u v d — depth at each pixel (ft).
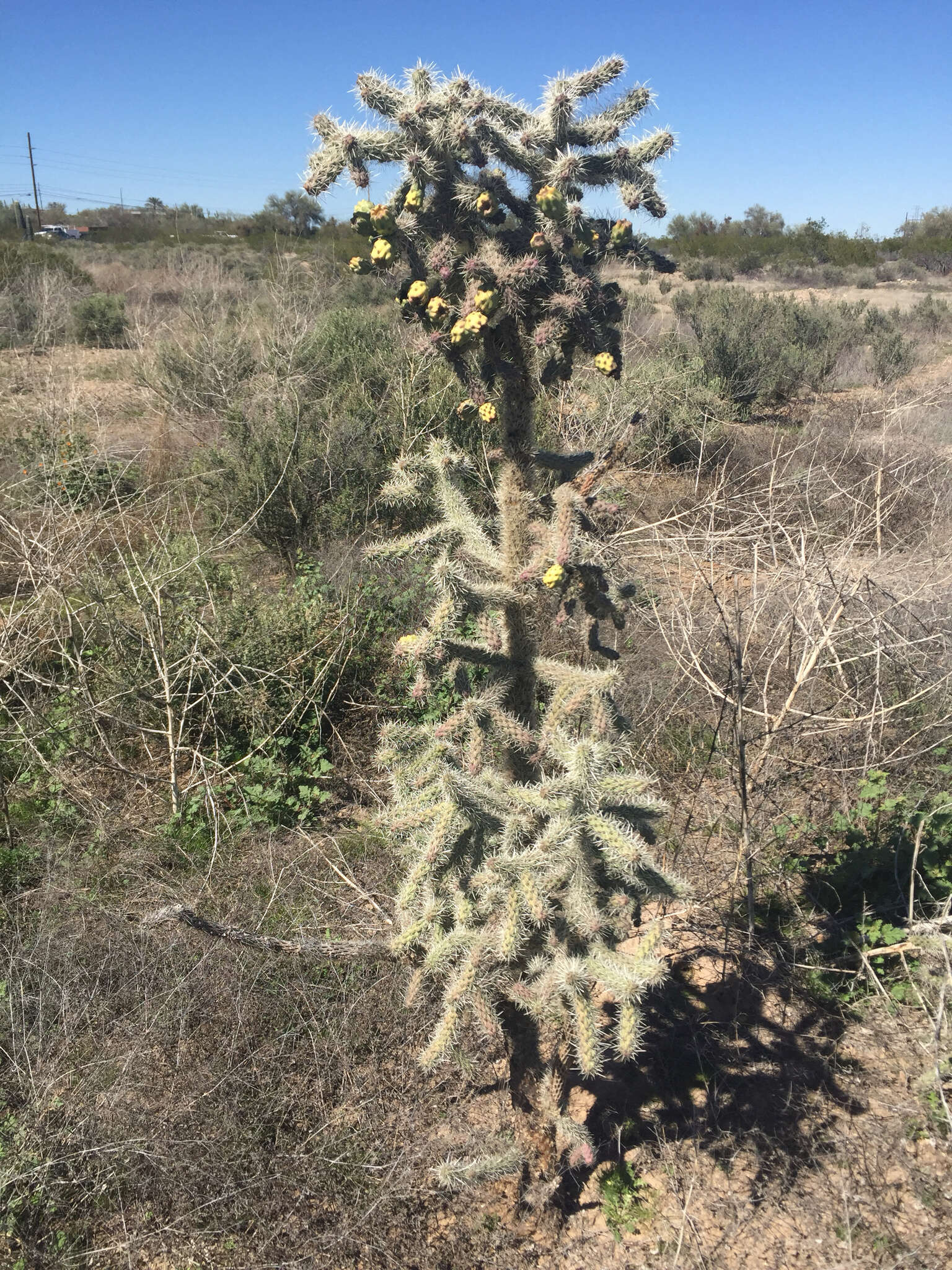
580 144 5.55
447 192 5.43
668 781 12.04
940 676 12.26
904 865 9.86
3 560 16.56
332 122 5.47
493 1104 7.82
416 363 23.75
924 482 19.02
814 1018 8.75
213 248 92.84
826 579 12.55
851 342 51.34
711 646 13.57
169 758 13.35
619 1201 7.00
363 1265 6.57
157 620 13.43
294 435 21.39
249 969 8.76
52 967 8.70
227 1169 6.97
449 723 6.07
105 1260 6.61
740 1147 7.38
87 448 22.74
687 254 120.67
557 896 5.65
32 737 12.45
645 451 24.09
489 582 7.10
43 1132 7.01
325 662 14.24
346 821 12.29
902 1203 6.85
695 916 10.06
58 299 44.68
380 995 8.60
